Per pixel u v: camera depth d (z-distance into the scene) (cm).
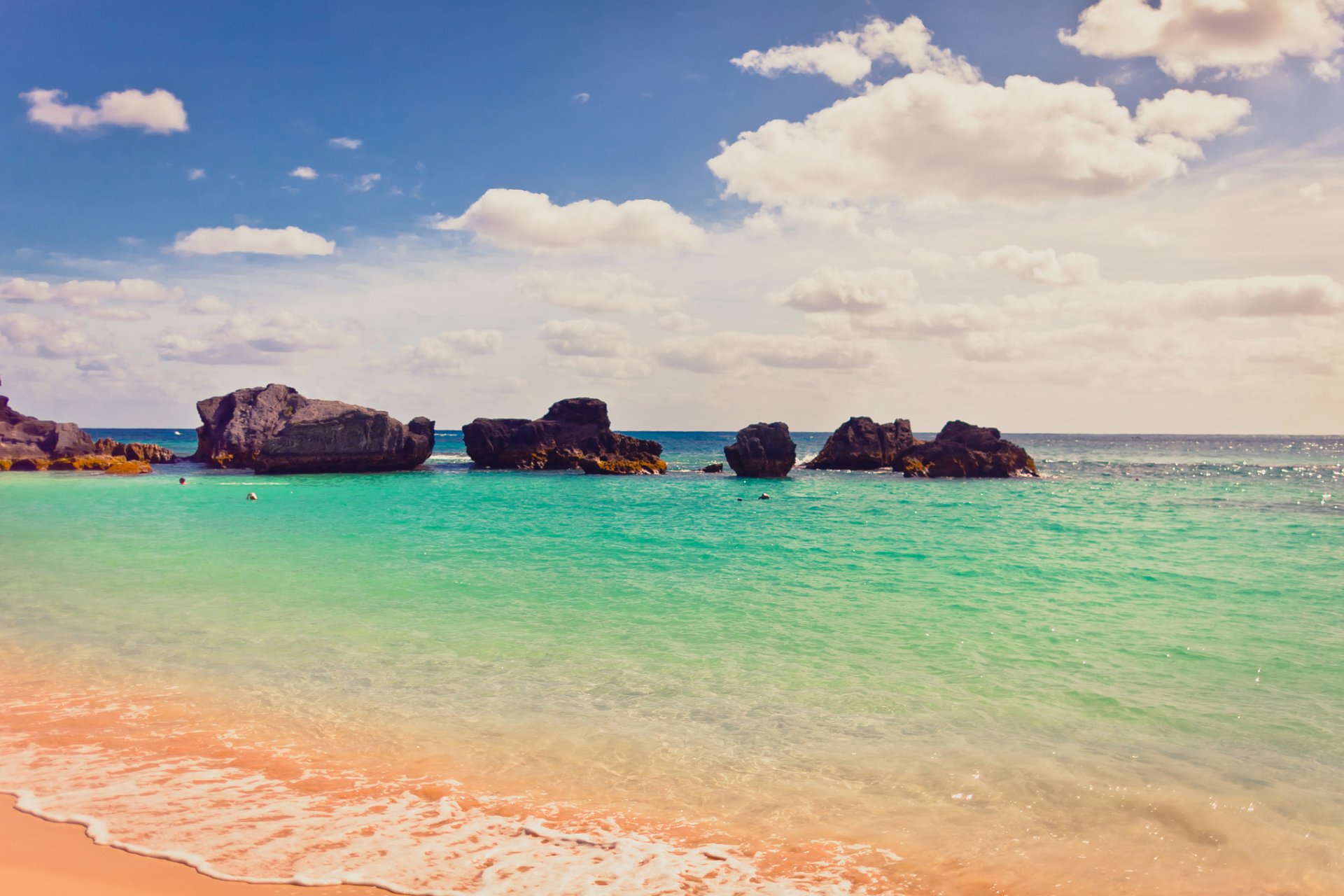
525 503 4684
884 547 2820
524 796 912
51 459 7750
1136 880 757
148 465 7788
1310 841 820
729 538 3031
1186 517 3928
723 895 720
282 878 727
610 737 1080
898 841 823
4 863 730
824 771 980
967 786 943
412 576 2183
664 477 7488
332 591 1983
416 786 932
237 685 1279
